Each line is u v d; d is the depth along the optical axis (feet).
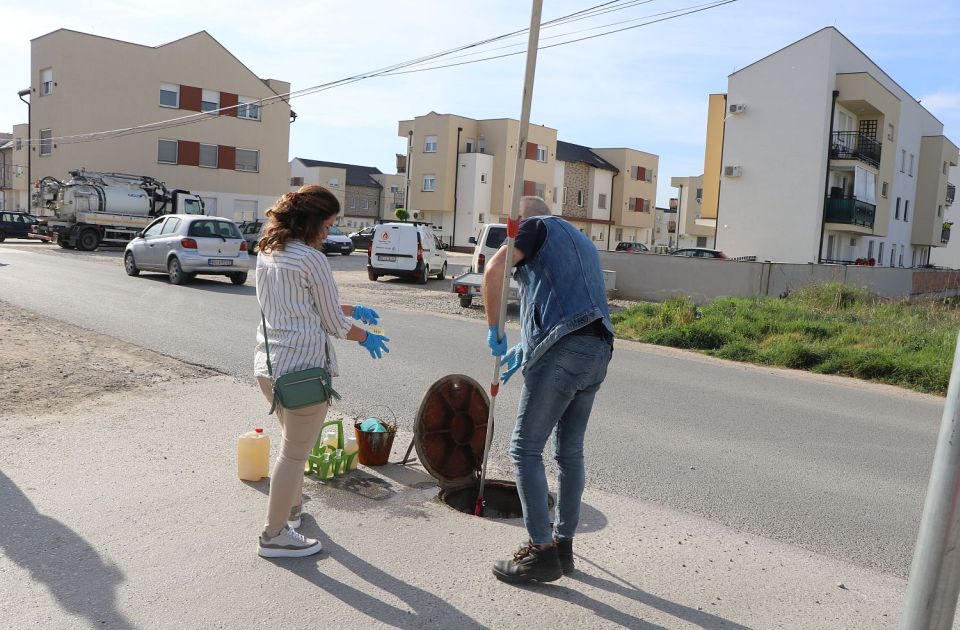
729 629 10.27
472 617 10.21
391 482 15.46
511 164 178.09
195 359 27.50
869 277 75.72
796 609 10.95
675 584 11.57
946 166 163.94
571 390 10.89
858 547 13.53
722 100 122.21
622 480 16.79
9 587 10.39
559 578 11.45
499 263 11.30
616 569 12.03
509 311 52.06
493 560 12.03
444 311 50.90
